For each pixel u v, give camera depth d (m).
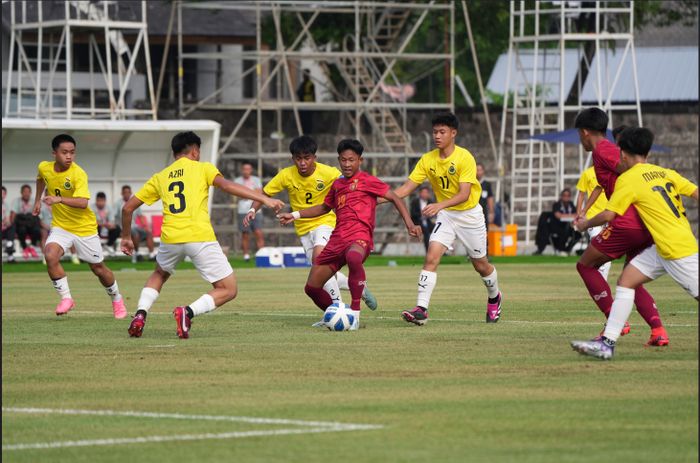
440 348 37.97
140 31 113.44
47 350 38.38
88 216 49.31
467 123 133.12
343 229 43.66
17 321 48.50
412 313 44.38
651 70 165.75
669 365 33.88
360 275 43.38
